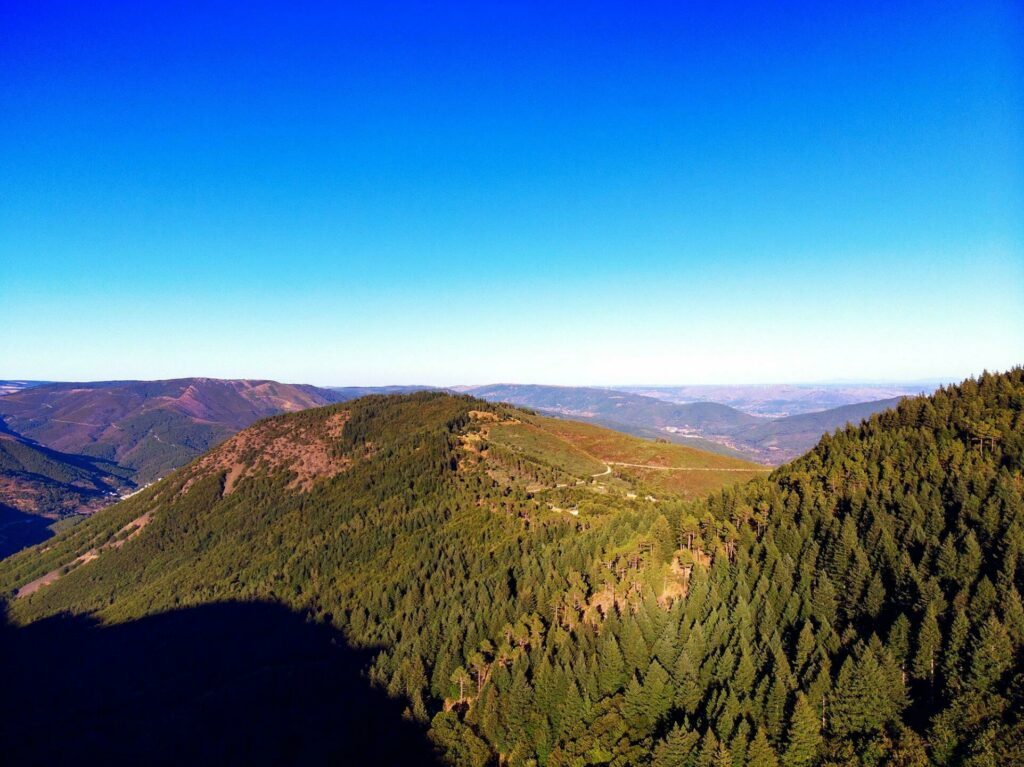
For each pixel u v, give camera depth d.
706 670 80.19
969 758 59.28
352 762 98.75
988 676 66.38
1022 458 105.81
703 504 134.12
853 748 65.62
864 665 69.19
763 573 100.00
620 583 111.00
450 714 96.38
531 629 107.25
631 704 78.38
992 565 85.12
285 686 138.12
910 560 90.25
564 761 76.38
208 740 126.38
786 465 144.88
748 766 65.00
